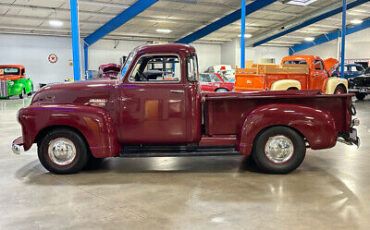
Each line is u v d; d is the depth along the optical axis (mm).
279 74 9164
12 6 15352
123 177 3799
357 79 13773
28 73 21609
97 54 24125
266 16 21203
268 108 3637
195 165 4320
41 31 20953
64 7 16094
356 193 3139
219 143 3889
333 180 3559
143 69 4195
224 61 28766
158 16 19344
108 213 2734
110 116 3836
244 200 2986
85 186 3471
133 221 2568
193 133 3838
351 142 3914
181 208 2818
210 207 2834
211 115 3816
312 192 3180
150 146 4059
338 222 2500
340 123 3781
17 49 21125
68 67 22922
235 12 19781
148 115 3809
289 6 19453
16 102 14859
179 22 20688
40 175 3900
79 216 2682
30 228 2473
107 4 16094
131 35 23578
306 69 9508
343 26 15430
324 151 5012
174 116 3803
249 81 9500
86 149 3885
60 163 3879
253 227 2432
